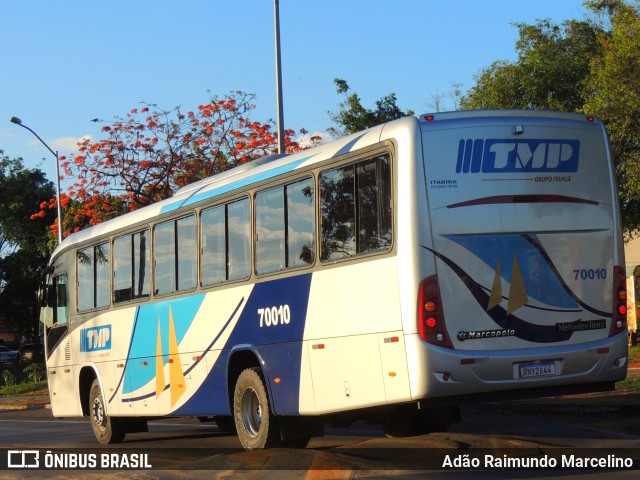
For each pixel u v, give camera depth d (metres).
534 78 29.84
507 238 9.48
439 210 9.30
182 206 13.31
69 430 18.66
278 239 11.16
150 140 31.28
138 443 15.09
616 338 9.82
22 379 46.09
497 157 9.55
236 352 11.93
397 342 9.28
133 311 14.58
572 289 9.68
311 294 10.52
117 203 31.33
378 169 9.66
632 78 24.28
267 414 11.27
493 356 9.25
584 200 9.87
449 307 9.20
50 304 17.66
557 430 12.22
